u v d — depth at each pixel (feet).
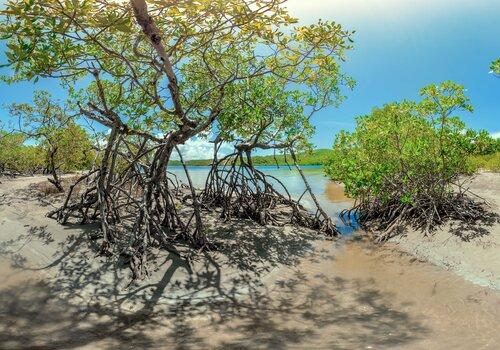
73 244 32.42
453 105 40.29
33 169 100.99
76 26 21.62
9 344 20.33
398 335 21.53
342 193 79.05
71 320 23.47
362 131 47.55
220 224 42.45
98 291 26.78
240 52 37.19
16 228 34.71
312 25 27.35
